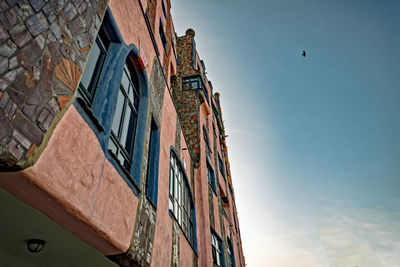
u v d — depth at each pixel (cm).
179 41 1880
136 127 550
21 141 215
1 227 321
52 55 262
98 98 385
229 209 1850
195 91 1503
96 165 326
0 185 231
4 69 207
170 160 777
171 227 669
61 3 285
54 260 403
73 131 284
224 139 2259
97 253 384
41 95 241
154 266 505
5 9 215
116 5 459
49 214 274
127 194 414
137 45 555
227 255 1441
